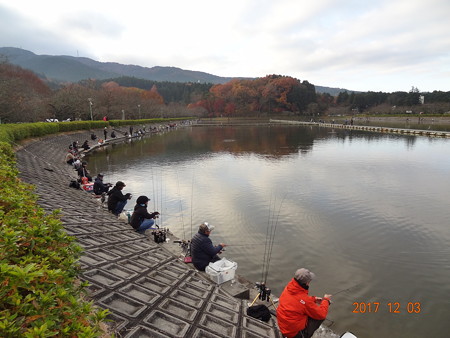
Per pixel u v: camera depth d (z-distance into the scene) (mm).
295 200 14742
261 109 143250
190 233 10812
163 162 26719
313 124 95562
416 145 37031
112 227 8930
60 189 12641
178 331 4160
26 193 5531
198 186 17766
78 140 34156
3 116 28734
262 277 7883
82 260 5625
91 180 16859
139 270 6016
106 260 6051
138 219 9188
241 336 4496
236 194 15914
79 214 9180
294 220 12039
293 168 23406
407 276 7938
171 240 8805
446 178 19156
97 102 55000
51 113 47062
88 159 27875
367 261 8727
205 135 58750
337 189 16750
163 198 15227
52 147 25500
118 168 23688
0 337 1767
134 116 77750
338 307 6625
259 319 5285
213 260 7008
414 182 18219
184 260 7375
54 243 3371
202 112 136875
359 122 98375
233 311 5254
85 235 7344
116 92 78125
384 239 10242
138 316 4195
